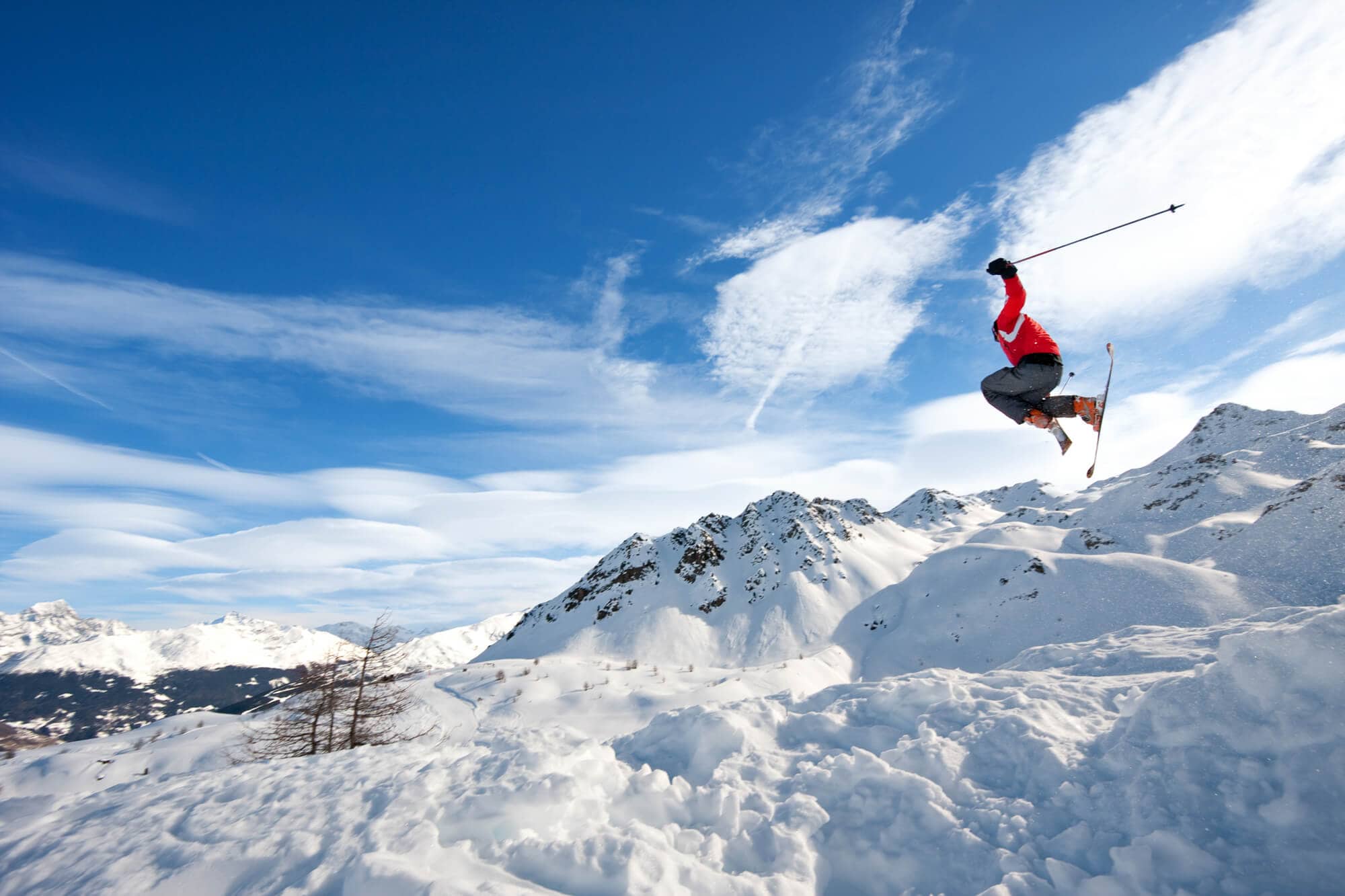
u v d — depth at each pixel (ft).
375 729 61.26
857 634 307.99
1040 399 23.11
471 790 19.62
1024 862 15.10
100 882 18.25
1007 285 22.65
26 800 29.27
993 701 22.30
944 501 576.20
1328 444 314.76
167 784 27.20
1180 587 219.00
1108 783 16.61
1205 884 13.26
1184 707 17.07
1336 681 15.23
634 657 318.86
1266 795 14.42
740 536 439.22
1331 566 192.65
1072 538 321.52
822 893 16.19
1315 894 12.42
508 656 354.54
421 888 14.52
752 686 206.80
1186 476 342.03
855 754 20.29
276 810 21.03
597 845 16.55
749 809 19.31
